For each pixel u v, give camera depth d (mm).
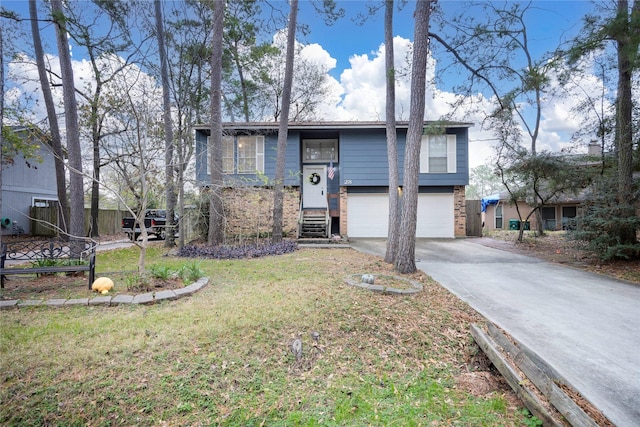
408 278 6004
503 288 5633
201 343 3215
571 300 4977
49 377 2668
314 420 2463
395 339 3666
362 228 13578
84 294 4664
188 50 9312
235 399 2668
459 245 11023
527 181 11234
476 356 3463
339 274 6145
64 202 9727
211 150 9883
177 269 6086
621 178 7582
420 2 6359
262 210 11570
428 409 2631
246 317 3803
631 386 2725
